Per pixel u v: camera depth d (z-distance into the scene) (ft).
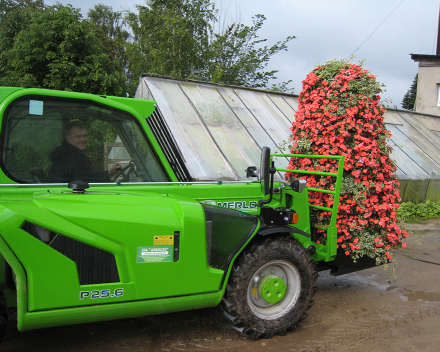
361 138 13.53
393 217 14.11
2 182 9.18
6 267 8.49
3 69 48.16
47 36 44.75
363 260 14.44
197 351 10.11
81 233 8.05
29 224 7.70
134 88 56.59
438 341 11.18
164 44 57.77
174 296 9.14
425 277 17.81
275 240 10.66
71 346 10.10
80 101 9.98
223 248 10.12
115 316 8.57
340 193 13.48
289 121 31.81
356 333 11.55
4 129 9.15
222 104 29.22
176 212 9.16
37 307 7.79
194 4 60.85
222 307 10.31
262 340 10.82
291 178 13.93
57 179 9.81
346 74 14.05
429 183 38.91
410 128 46.62
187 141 23.34
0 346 9.96
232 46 63.72
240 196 11.98
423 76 69.21
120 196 8.96
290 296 11.12
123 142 10.61
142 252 8.63
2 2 59.93
